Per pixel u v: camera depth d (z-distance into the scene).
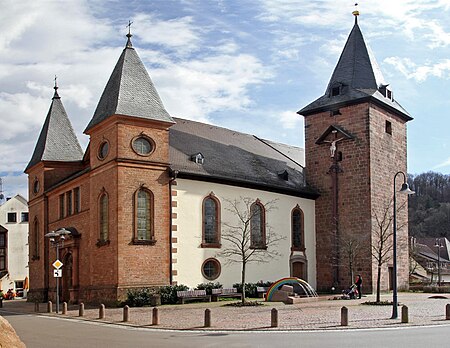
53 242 41.19
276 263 42.03
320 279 44.91
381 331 20.75
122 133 34.28
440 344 17.17
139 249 33.97
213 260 37.66
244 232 35.16
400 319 24.33
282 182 43.78
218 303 33.41
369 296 39.59
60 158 46.34
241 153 44.84
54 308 35.25
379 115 44.78
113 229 33.81
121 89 35.25
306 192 44.50
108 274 34.00
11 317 30.44
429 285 48.00
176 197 36.09
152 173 35.09
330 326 22.12
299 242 44.31
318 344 17.31
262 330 21.23
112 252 33.75
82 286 37.66
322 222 45.28
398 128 47.03
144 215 34.69
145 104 35.47
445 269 83.44
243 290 32.06
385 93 46.12
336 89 46.03
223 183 39.03
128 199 34.00
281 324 22.83
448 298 37.22
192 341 18.55
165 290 33.91
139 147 34.91
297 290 35.59
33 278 47.06
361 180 43.38
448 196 115.62
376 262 42.72
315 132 46.56
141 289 33.50
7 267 72.38
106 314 28.83
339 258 43.84
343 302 33.53
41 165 46.19
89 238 36.81
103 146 36.00
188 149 39.97
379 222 42.97
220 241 38.25
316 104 46.41
